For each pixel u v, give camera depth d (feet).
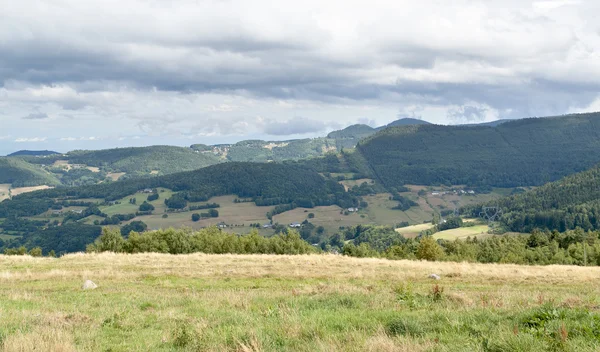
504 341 26.96
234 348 28.96
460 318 35.91
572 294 66.85
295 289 65.05
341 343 29.22
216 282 79.51
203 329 34.45
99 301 55.72
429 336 30.22
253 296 55.83
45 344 29.63
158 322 41.39
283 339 30.73
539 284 84.23
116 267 97.35
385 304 46.34
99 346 31.81
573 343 26.43
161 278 82.94
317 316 38.11
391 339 29.32
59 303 54.24
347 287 64.08
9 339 30.30
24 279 79.00
